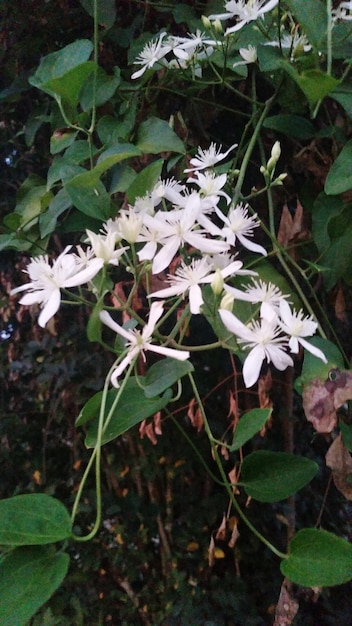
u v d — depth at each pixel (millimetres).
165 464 427
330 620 413
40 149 387
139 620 429
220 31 265
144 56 276
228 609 416
